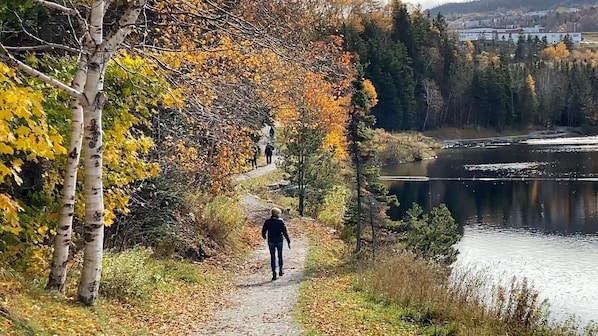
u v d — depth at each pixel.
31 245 10.02
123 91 10.58
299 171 28.33
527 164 62.44
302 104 17.70
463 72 108.81
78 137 8.98
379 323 10.99
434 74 107.31
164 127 13.93
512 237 31.20
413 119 94.44
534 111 115.69
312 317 10.88
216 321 10.49
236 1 13.80
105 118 10.32
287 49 11.80
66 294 9.36
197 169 15.30
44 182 10.42
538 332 12.79
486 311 13.40
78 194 10.62
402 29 102.44
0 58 8.90
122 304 10.27
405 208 39.75
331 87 24.81
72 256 12.08
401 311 12.09
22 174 10.16
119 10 12.72
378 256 17.66
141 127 14.03
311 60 13.47
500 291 14.60
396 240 20.97
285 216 25.97
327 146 29.27
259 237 20.78
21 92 7.30
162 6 11.45
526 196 43.09
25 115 7.21
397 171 59.41
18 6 10.22
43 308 8.05
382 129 77.94
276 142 34.81
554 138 104.00
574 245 29.30
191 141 14.57
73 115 8.91
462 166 62.47
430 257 19.34
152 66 10.72
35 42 11.09
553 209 38.34
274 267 14.63
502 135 107.75
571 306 20.48
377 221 20.64
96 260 9.11
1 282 8.20
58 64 10.48
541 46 193.25
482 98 107.19
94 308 9.00
